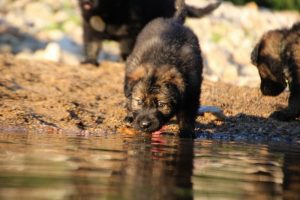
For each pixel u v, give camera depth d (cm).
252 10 3162
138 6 1786
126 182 617
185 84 1064
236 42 2631
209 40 2614
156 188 596
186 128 1106
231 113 1309
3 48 2456
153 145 931
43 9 2855
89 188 577
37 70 1573
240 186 633
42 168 665
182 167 728
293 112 1297
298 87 1300
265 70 1392
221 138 1102
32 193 542
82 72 1611
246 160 818
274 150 955
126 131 1076
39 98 1302
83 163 712
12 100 1262
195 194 580
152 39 1172
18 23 2692
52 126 1105
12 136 954
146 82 1043
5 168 654
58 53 2009
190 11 1956
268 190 620
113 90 1459
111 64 1750
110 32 1802
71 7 2927
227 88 1514
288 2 3528
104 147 870
